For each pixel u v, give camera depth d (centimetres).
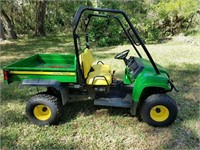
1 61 774
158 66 378
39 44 1188
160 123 340
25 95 464
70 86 358
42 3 1523
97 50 920
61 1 1711
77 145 308
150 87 345
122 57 407
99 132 335
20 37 1534
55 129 343
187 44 1005
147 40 1055
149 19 1130
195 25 1259
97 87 360
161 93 351
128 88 377
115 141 314
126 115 379
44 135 329
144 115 342
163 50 864
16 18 1634
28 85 331
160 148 301
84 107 406
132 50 879
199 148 301
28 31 1719
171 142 312
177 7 1172
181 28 1255
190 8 1173
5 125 356
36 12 1551
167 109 335
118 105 354
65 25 1827
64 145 308
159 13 1195
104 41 1034
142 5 1392
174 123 354
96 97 371
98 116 377
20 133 334
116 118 370
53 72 340
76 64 338
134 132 334
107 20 1062
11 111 400
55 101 342
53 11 1761
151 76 333
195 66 638
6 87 505
